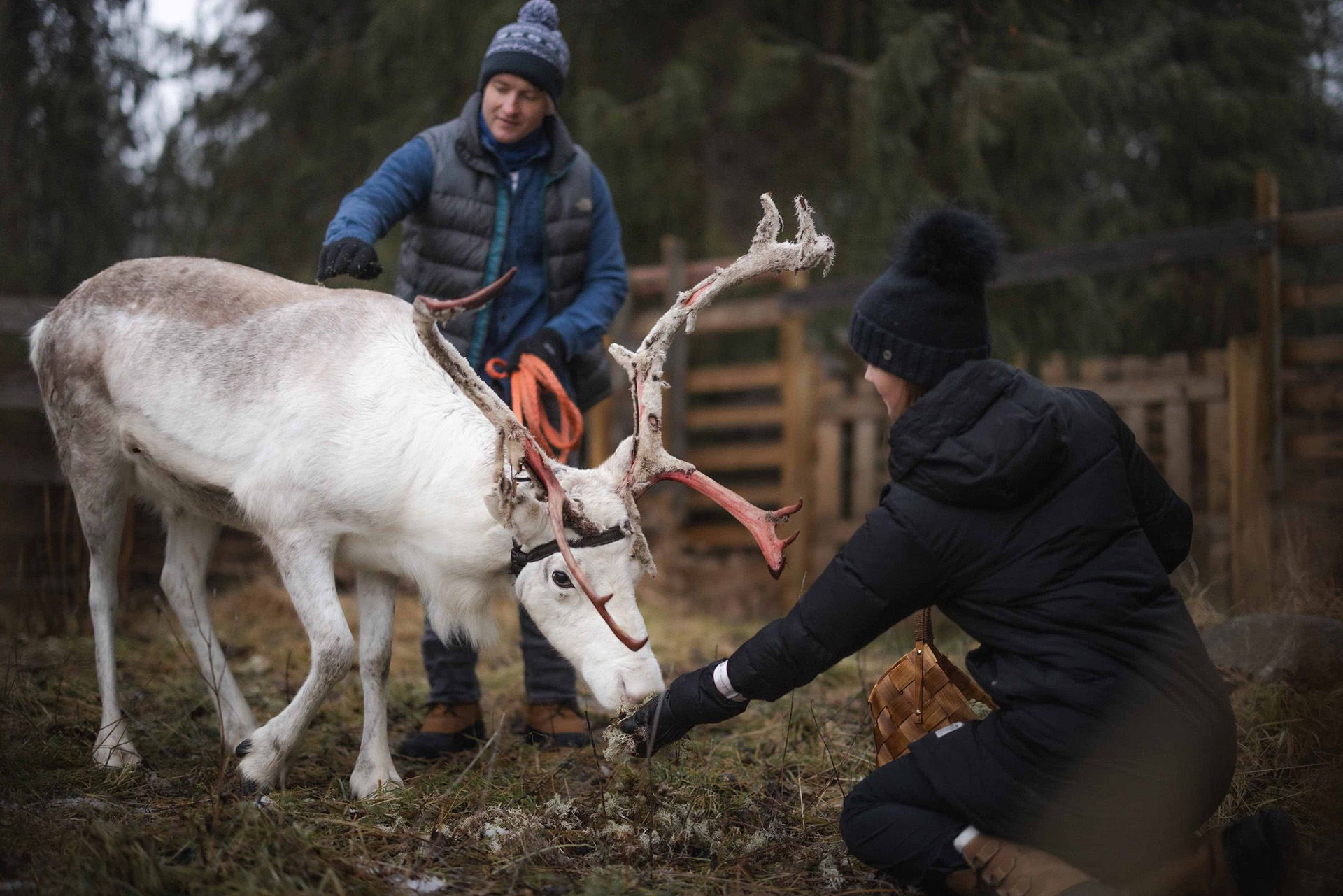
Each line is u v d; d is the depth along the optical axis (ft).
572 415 10.82
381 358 9.88
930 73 24.17
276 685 14.25
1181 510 8.00
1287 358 17.48
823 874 8.09
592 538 9.02
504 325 11.58
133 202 28.22
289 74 28.32
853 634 7.42
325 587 9.62
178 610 11.40
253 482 9.73
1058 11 23.63
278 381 9.77
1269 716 10.78
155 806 8.95
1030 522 7.12
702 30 27.58
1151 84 25.62
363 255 9.84
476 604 9.98
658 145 27.35
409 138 26.45
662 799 9.29
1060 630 7.07
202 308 10.38
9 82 22.31
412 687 14.53
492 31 25.17
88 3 22.80
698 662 16.87
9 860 7.57
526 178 11.53
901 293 7.43
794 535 8.98
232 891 7.20
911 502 7.25
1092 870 7.04
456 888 7.66
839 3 27.71
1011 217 28.25
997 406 7.11
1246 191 27.09
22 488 18.30
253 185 29.04
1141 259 19.17
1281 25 23.59
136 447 10.46
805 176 28.84
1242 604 14.58
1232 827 6.89
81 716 11.57
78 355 10.62
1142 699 6.95
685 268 24.80
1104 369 21.36
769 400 31.07
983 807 7.13
